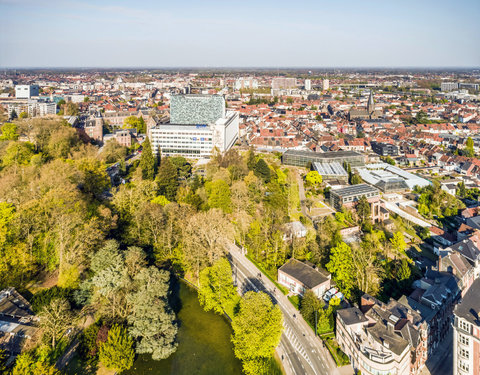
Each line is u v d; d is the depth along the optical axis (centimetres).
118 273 11906
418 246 18762
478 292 10006
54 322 10419
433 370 11019
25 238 13162
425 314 12062
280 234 16725
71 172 17475
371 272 13988
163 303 11569
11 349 10012
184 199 19050
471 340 9250
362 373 10319
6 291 11462
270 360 11131
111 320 11331
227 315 13300
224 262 13350
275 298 14088
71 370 10344
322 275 14325
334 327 12456
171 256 15212
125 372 10769
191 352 11644
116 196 17125
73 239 13312
